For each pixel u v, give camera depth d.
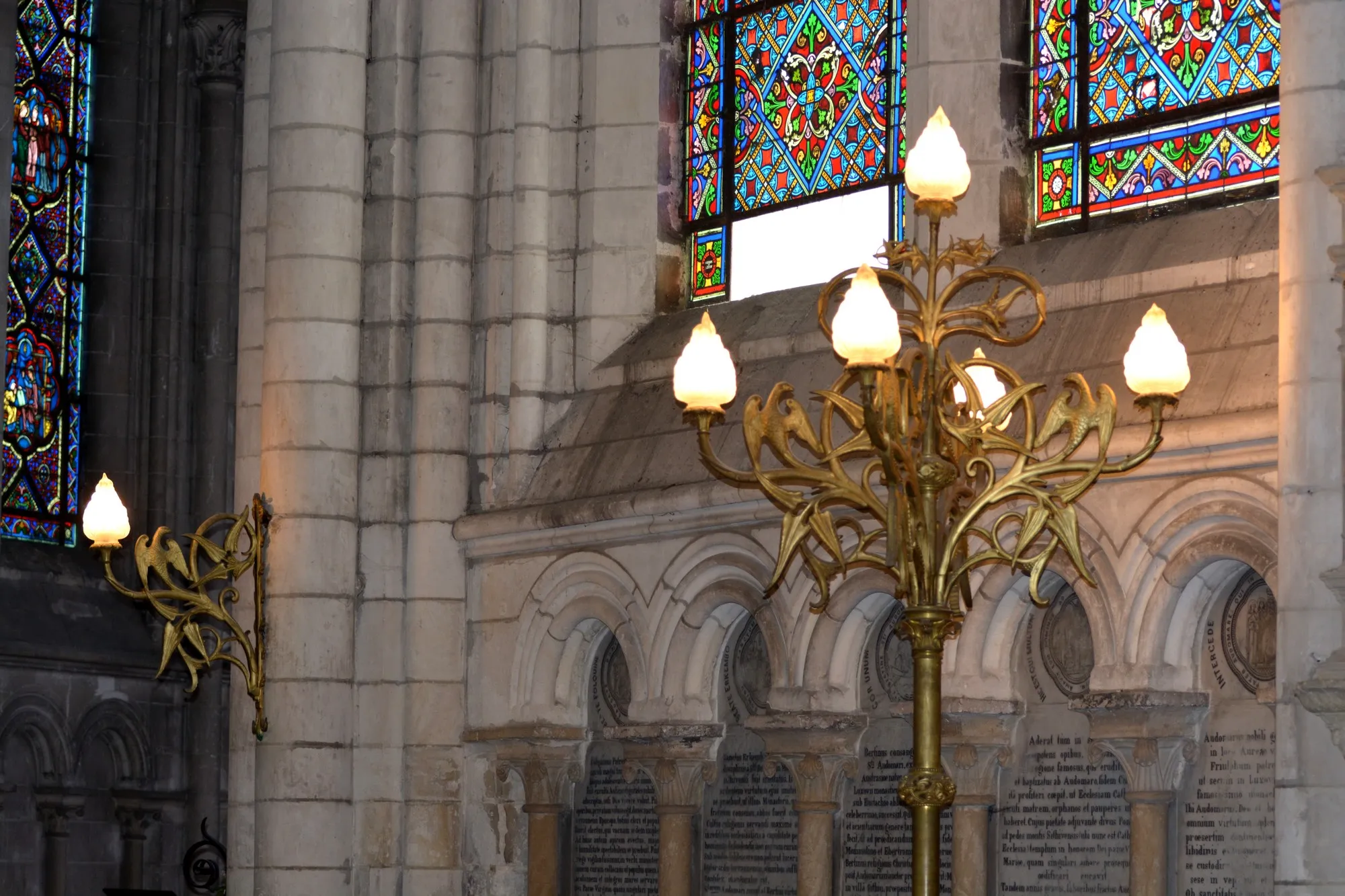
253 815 19.14
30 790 25.19
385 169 19.25
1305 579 12.73
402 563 18.91
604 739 18.06
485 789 18.69
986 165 16.92
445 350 19.06
